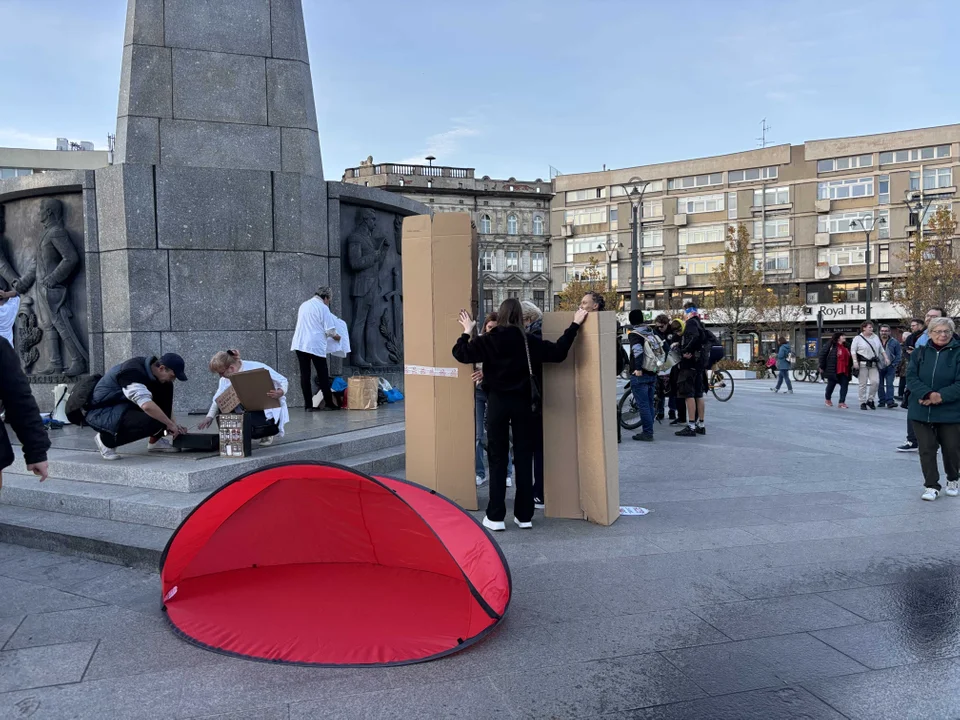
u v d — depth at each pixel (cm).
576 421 575
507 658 332
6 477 598
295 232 937
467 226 586
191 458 591
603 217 6334
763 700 293
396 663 323
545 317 583
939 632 359
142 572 452
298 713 284
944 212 3816
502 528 546
